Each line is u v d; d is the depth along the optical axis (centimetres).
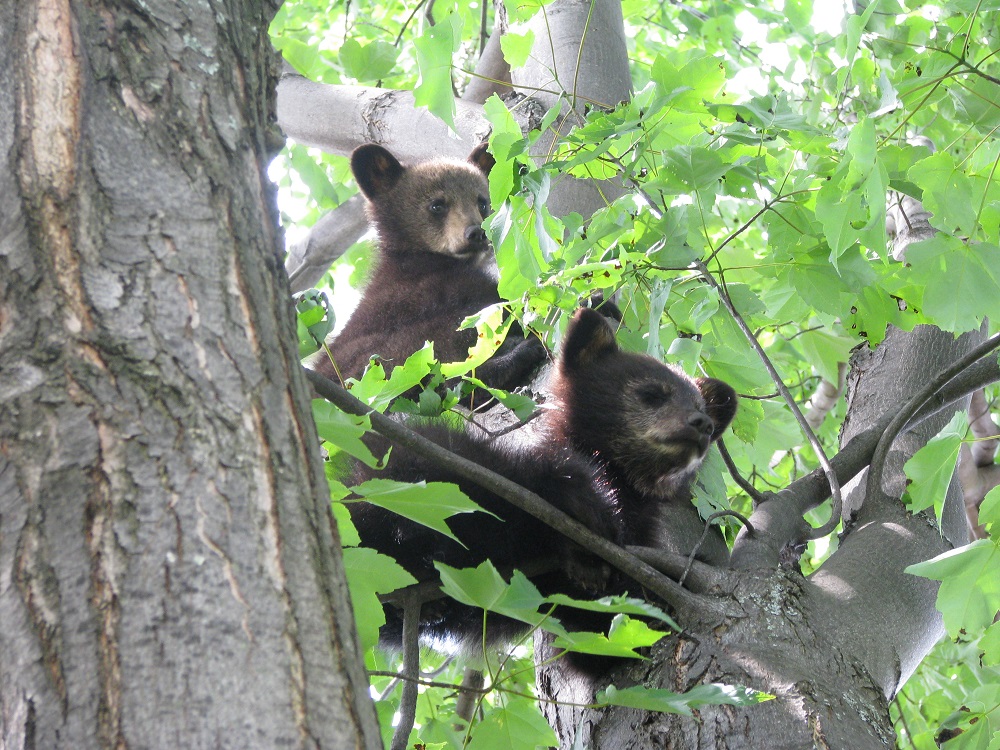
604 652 476
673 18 1933
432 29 761
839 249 708
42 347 312
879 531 704
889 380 874
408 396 1112
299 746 278
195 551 293
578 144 785
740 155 836
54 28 361
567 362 997
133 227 339
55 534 289
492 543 750
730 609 594
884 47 1032
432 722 730
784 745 511
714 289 759
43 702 270
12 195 333
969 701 827
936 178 762
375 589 529
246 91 405
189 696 273
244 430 319
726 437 1177
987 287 717
